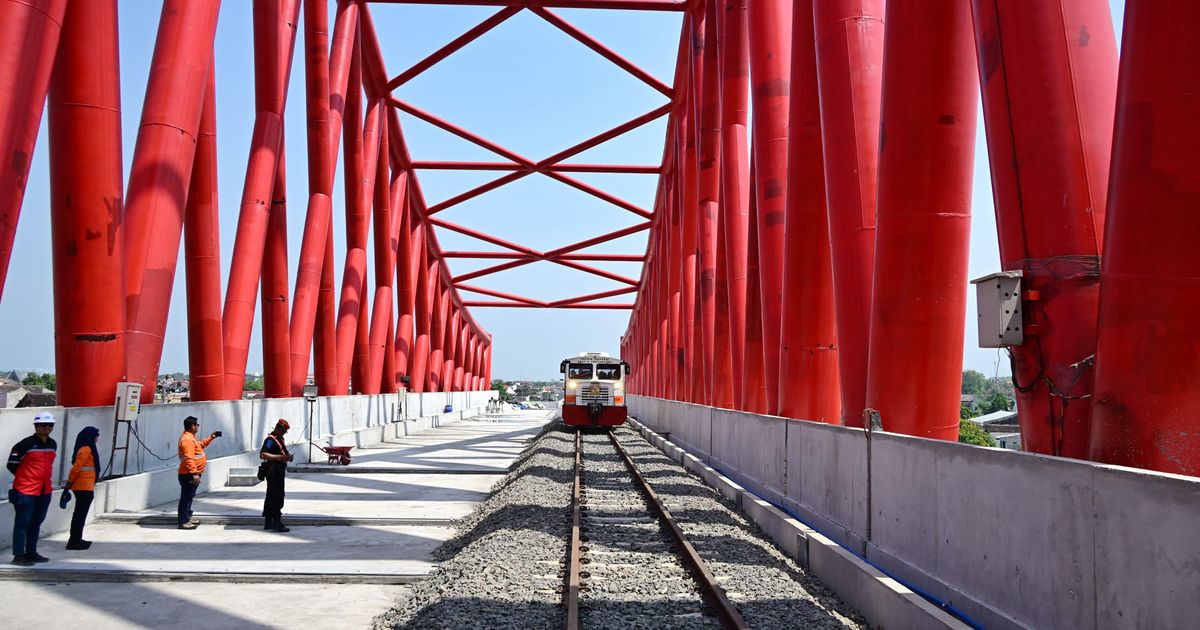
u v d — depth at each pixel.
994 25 6.28
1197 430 4.53
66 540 9.27
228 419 15.67
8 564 7.67
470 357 89.56
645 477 15.45
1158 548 3.56
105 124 11.53
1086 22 5.94
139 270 12.87
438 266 59.09
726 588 6.62
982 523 5.11
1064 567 4.23
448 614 5.83
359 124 28.33
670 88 33.94
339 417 24.47
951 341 7.59
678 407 22.95
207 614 6.39
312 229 23.53
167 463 13.08
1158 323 4.60
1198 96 4.42
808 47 11.61
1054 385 5.77
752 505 10.59
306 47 23.19
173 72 13.16
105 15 11.52
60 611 6.41
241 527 10.47
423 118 37.00
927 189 7.54
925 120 7.53
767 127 14.02
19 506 7.74
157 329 13.09
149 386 13.05
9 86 8.86
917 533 6.07
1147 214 4.62
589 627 5.65
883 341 7.77
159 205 13.01
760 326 16.62
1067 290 5.74
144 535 9.75
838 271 9.53
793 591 6.59
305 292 23.33
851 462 7.64
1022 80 6.03
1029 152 5.98
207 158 16.23
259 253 18.83
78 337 11.52
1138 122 4.65
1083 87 5.87
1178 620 3.43
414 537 9.97
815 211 11.62
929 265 7.55
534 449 21.77
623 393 33.84
